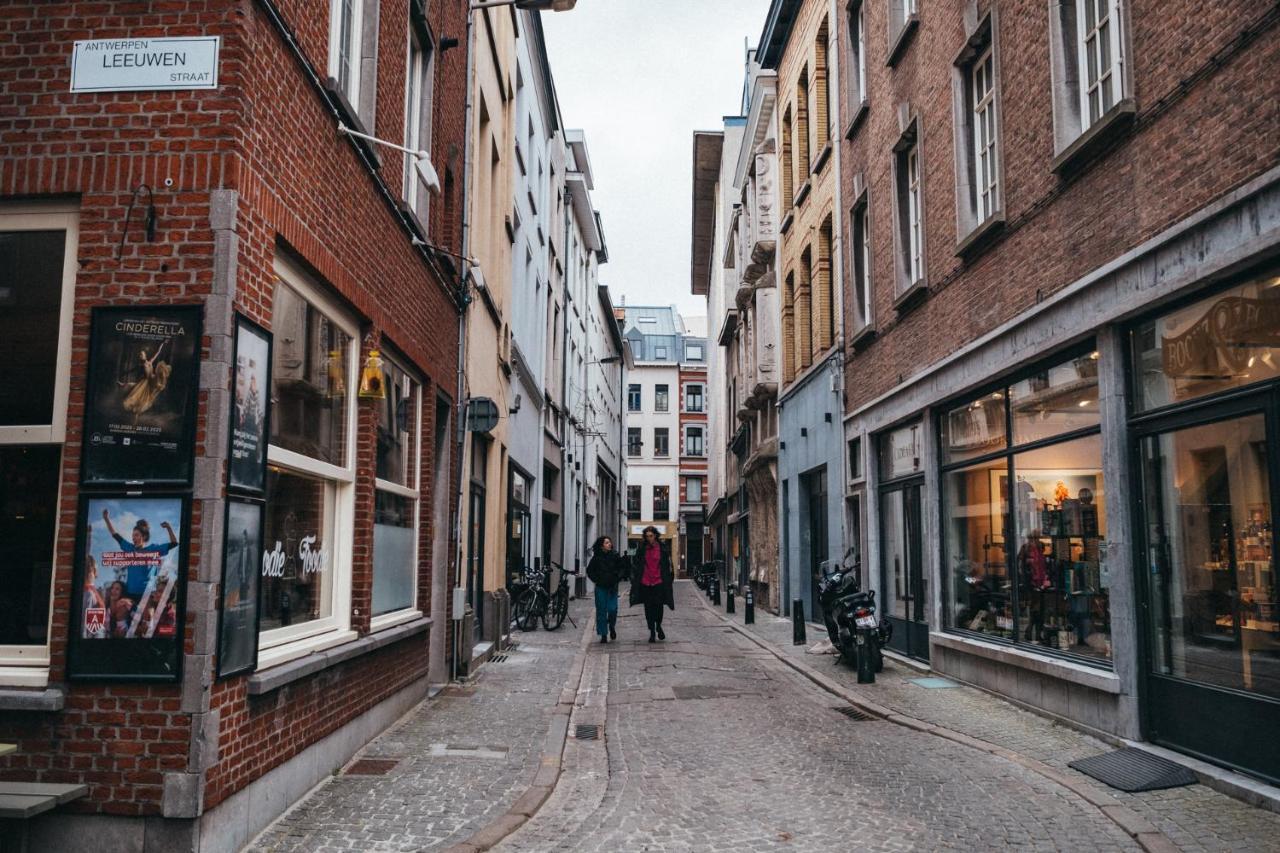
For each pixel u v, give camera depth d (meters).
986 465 10.37
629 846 5.15
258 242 5.04
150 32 4.85
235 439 4.76
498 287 15.12
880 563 14.22
